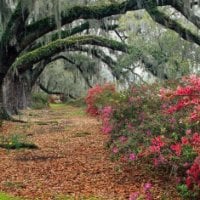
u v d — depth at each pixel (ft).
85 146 41.73
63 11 59.41
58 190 26.16
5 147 40.52
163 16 65.41
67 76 146.30
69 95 161.68
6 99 84.74
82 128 59.57
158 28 95.40
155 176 28.35
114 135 35.37
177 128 25.52
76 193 25.48
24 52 87.81
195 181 22.16
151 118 28.86
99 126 61.87
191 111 25.05
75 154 37.40
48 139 47.55
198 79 25.34
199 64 89.86
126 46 88.22
